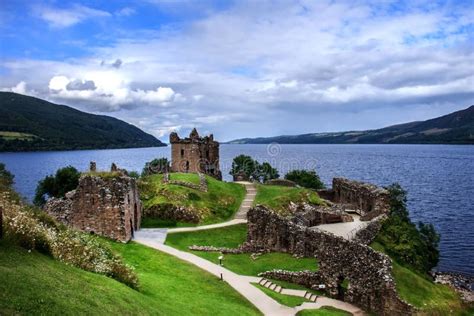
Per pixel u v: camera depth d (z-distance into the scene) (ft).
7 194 92.58
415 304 130.52
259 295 127.24
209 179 273.13
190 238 194.29
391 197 224.74
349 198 270.05
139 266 144.05
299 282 147.23
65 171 319.68
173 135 326.85
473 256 249.75
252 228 182.09
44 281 64.49
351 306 132.16
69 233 97.50
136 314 71.92
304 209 226.99
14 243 72.49
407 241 179.93
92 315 61.98
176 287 119.24
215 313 100.73
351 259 137.08
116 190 177.37
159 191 237.04
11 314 52.01
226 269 150.41
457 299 155.74
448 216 359.66
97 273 87.30
